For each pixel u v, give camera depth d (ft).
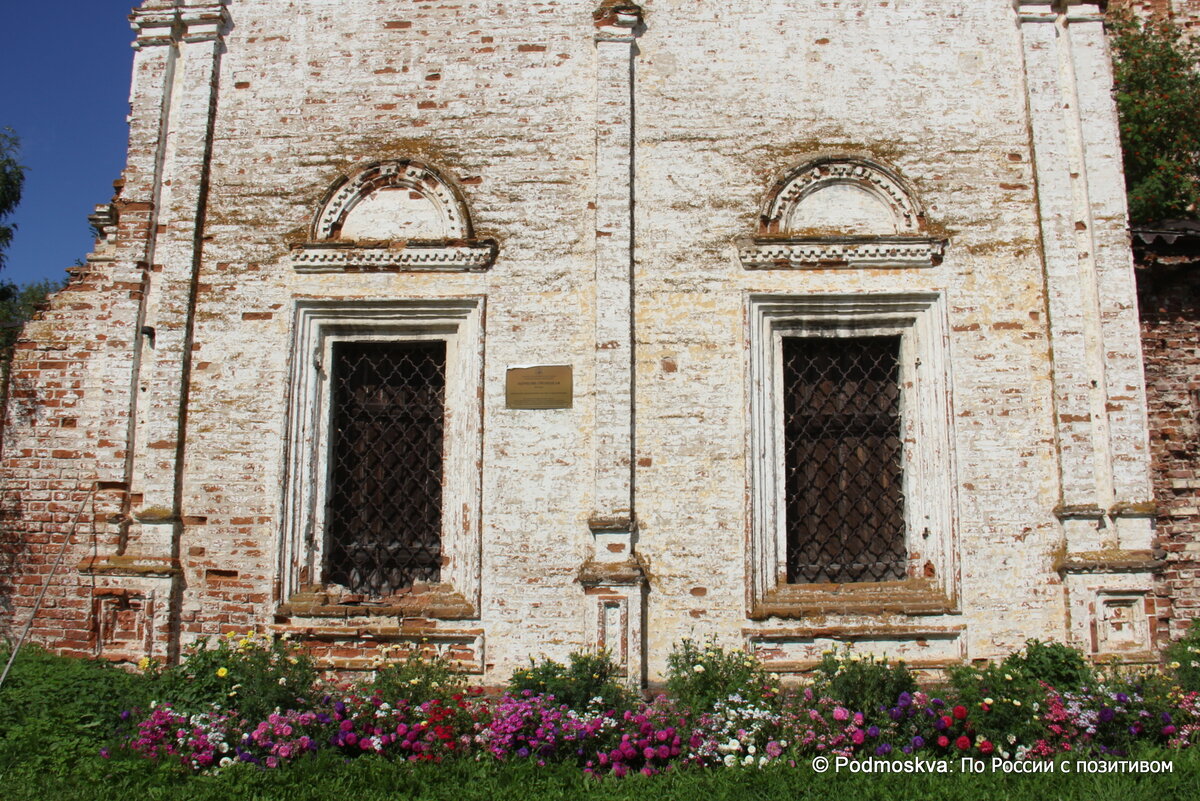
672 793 16.80
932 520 23.07
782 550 23.12
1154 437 24.95
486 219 24.30
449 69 25.12
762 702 19.65
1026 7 24.80
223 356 23.84
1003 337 23.48
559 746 18.49
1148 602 22.02
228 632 22.81
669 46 25.00
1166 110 30.99
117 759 17.93
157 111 24.91
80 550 23.34
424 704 19.54
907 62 24.90
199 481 23.40
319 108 25.03
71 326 24.57
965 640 22.40
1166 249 24.72
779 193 24.23
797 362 24.22
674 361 23.48
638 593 22.38
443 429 24.02
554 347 23.66
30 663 21.67
